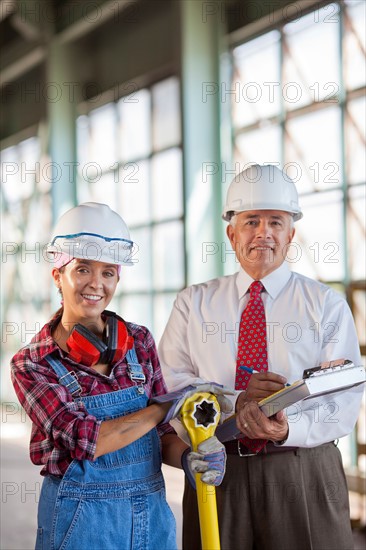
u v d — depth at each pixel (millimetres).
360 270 4016
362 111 3977
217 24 4902
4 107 8594
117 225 1507
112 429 1394
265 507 1773
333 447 1860
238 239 1922
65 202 7059
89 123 6859
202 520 1482
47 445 1432
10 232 8539
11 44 7590
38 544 1429
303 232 4387
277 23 4547
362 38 3961
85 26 6320
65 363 1441
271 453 1775
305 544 1769
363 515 3684
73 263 1457
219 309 1949
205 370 1931
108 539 1388
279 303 1898
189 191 4832
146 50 5887
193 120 4836
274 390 1641
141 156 6070
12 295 8453
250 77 4777
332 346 1834
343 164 4098
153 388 1594
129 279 6320
